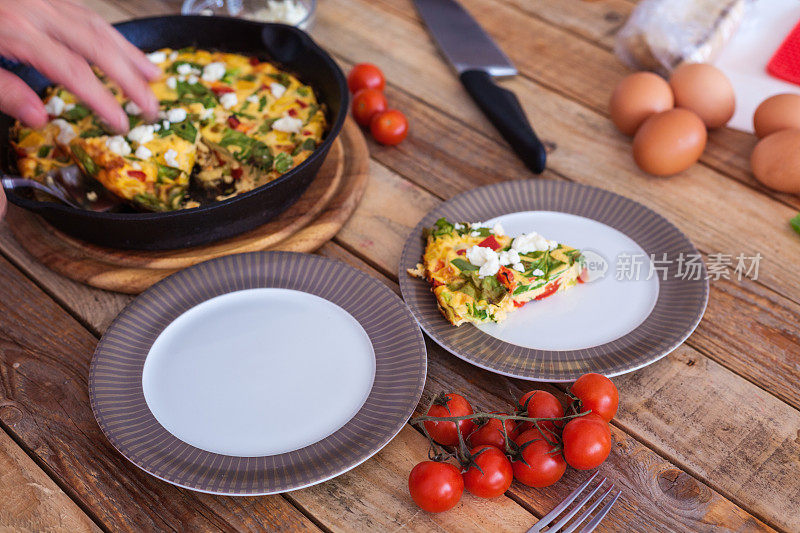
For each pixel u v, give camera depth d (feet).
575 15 6.57
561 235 4.41
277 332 3.86
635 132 5.24
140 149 4.44
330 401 3.55
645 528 3.20
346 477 3.41
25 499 3.36
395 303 3.90
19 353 3.99
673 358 3.89
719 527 3.20
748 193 4.90
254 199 4.10
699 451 3.47
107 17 6.50
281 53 5.25
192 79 5.03
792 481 3.35
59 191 4.58
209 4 6.15
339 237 4.66
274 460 3.30
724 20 5.66
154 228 4.02
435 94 5.77
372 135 5.40
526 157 5.00
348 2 6.81
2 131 4.65
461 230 4.15
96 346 3.87
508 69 5.85
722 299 4.21
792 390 3.74
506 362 3.66
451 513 3.27
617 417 3.62
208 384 3.65
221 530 3.25
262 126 4.80
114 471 3.46
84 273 4.32
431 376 3.83
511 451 3.24
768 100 4.94
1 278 4.41
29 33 3.85
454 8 6.56
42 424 3.66
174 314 3.94
